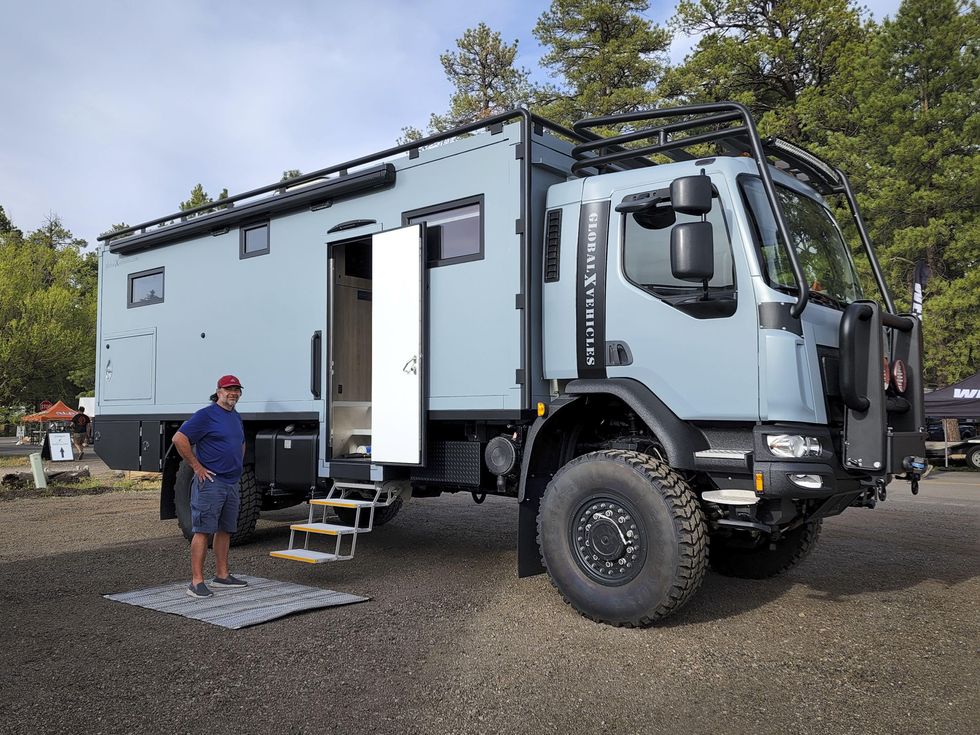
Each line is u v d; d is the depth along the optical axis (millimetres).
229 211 7797
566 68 32562
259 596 5645
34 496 12656
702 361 4852
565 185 5637
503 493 5938
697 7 27875
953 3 20734
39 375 31031
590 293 5367
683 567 4613
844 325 4715
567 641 4559
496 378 5695
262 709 3574
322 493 7398
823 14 25109
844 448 4777
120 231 9273
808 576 6305
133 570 6715
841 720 3430
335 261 7254
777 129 23609
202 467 5742
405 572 6527
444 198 6137
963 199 20250
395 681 3916
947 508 10727
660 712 3529
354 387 7375
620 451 5039
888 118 21406
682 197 4652
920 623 4922
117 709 3582
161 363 8648
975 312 20203
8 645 4531
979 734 3275
